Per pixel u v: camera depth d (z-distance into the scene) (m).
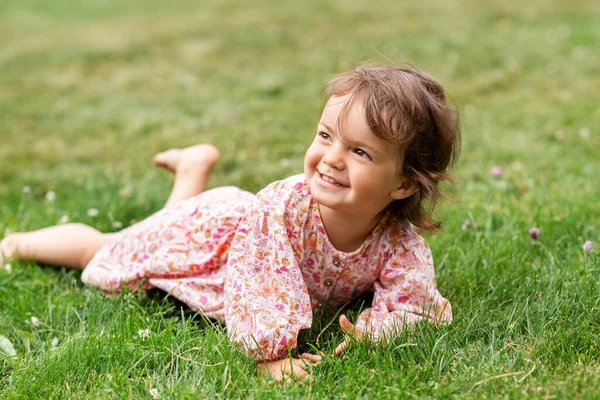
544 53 6.50
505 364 2.04
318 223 2.29
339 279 2.41
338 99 2.09
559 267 2.70
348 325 2.18
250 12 8.74
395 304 2.33
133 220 3.49
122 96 5.98
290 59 6.80
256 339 2.16
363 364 2.07
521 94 5.57
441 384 1.95
